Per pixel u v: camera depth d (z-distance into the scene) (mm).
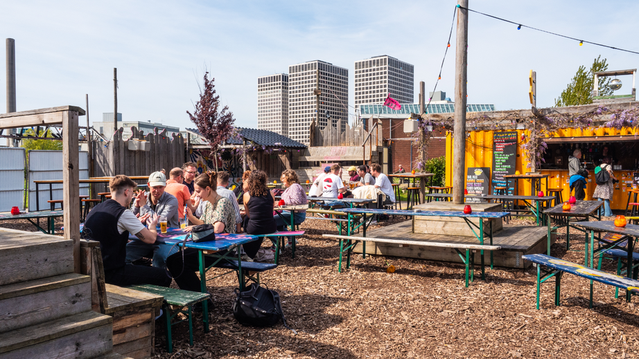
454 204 6797
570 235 8250
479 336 3719
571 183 10500
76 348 2557
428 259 6289
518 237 6379
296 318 4148
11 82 16859
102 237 3588
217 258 4441
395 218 11141
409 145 27828
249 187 6098
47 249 2656
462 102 6746
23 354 2297
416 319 4125
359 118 21469
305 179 21406
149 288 3688
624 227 4785
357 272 5863
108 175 14227
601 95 17375
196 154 18500
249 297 3957
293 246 6773
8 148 11789
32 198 12273
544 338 3650
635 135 11297
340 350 3459
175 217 5371
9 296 2395
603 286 5082
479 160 13055
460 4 6609
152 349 3234
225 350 3432
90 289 2809
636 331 3768
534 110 11453
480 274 5633
